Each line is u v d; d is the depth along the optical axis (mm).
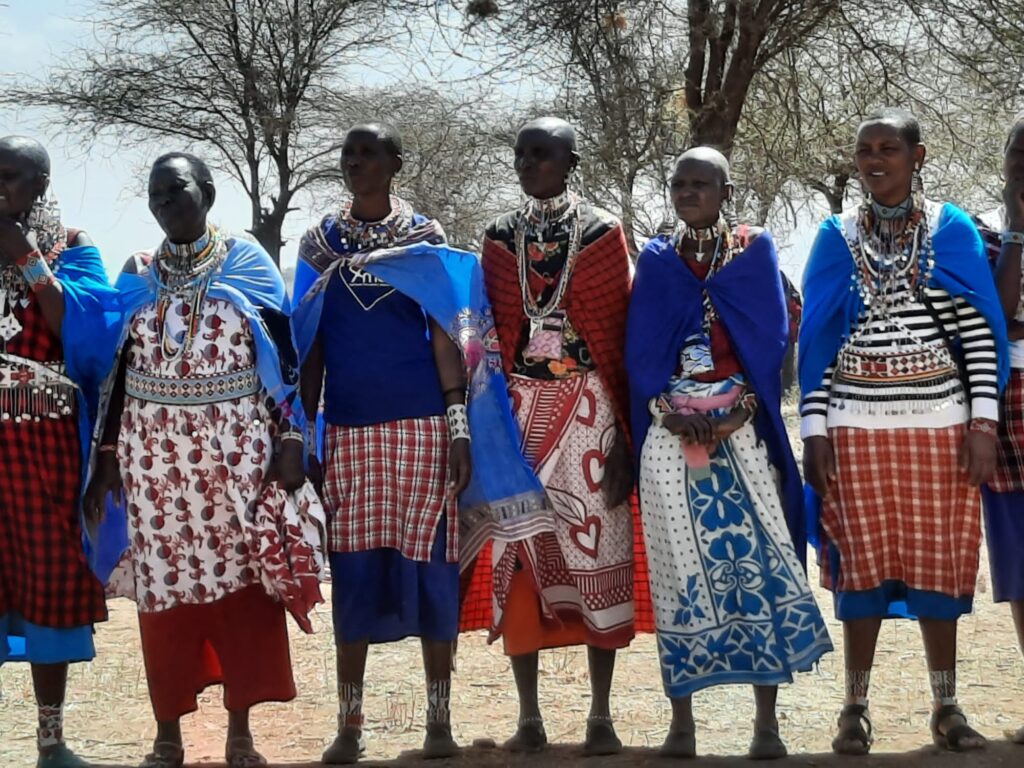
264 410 4977
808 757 4961
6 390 4961
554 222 5246
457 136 22344
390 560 5070
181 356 4859
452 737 5262
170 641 4910
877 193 5059
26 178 4922
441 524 5098
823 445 5102
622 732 5410
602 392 5258
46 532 4973
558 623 5301
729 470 5047
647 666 6332
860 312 5086
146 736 5426
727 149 16125
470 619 5570
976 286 4973
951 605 4992
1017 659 6266
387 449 5055
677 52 17000
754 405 5051
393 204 5230
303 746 5285
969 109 16656
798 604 4949
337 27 24609
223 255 4953
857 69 16688
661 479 5039
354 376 5094
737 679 4945
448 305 5105
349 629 5039
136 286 5016
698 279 5137
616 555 5227
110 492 5164
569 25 15898
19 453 4961
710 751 5141
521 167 5184
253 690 4930
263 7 24594
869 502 5047
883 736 5238
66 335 5008
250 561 4898
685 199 5062
